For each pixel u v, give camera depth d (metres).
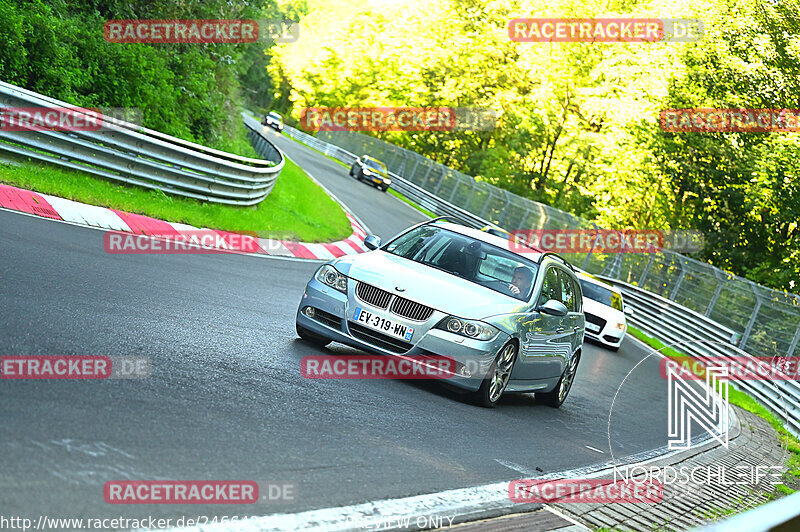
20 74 14.81
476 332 7.11
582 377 12.20
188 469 3.67
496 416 7.24
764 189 31.36
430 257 8.15
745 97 34.19
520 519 4.38
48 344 5.07
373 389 6.56
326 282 7.47
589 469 6.26
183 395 4.78
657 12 36.34
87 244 9.59
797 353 17.97
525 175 52.94
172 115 18.86
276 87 105.44
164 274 9.30
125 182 14.16
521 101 57.84
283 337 7.75
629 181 37.72
